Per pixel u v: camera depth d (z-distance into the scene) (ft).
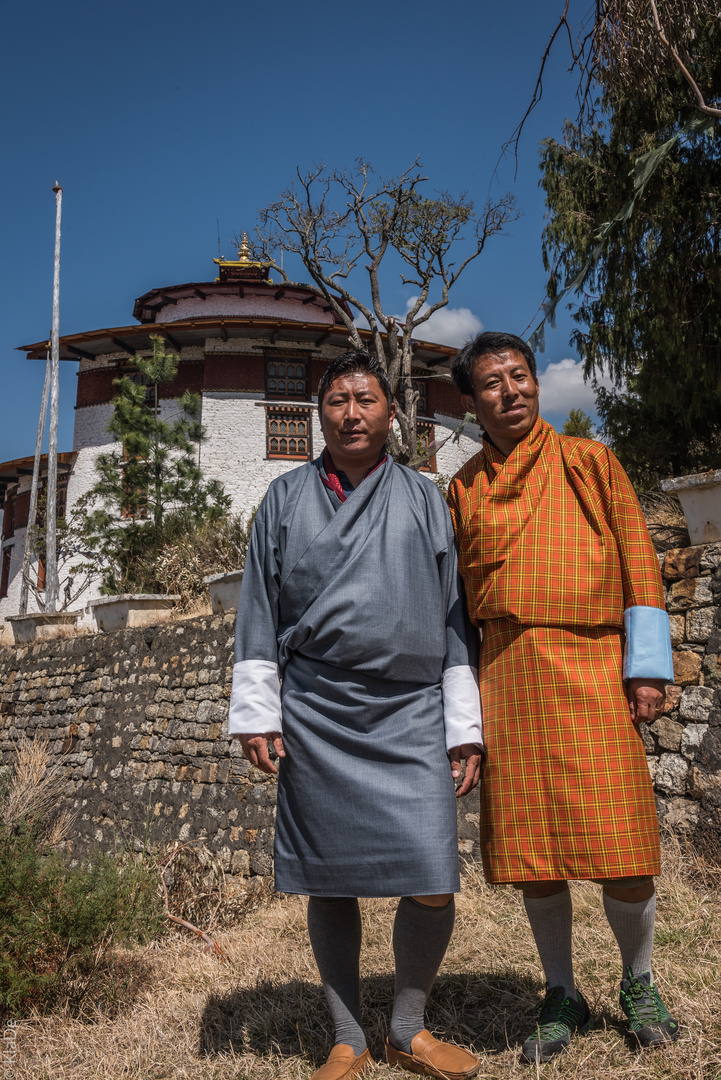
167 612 28.55
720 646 12.41
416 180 51.42
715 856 11.35
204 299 71.46
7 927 10.26
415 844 6.56
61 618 34.19
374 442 7.54
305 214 51.80
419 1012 7.09
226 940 12.80
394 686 7.06
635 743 6.72
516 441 7.56
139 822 23.17
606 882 6.71
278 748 7.16
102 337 66.74
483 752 7.19
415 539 7.37
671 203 27.04
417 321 52.21
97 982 10.59
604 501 7.14
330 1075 6.72
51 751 28.99
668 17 15.21
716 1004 7.20
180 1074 7.72
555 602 6.86
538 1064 6.65
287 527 7.45
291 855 7.04
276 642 7.46
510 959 9.13
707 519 13.15
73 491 68.64
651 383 31.12
